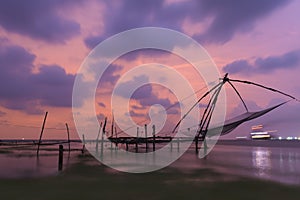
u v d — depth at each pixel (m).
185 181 15.09
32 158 29.27
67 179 15.55
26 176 16.42
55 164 23.11
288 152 46.50
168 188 13.19
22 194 11.95
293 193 12.34
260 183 14.53
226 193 12.30
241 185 13.97
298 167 21.80
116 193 12.17
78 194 11.98
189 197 11.58
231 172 18.61
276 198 11.57
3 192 12.30
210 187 13.50
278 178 16.12
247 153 42.16
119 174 17.53
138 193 12.20
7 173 17.59
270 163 25.17
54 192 12.35
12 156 31.95
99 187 13.30
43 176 16.47
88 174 17.33
